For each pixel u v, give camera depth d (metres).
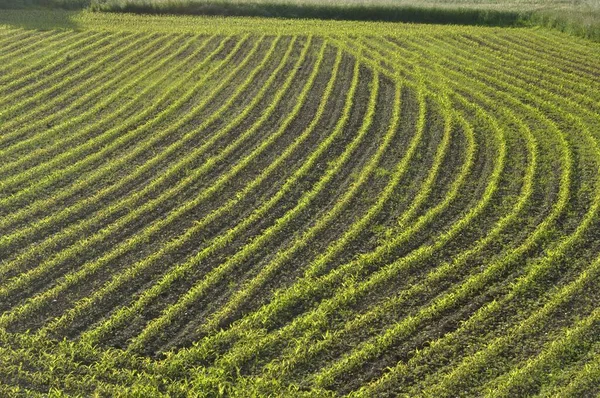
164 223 14.30
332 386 10.14
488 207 14.91
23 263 13.02
